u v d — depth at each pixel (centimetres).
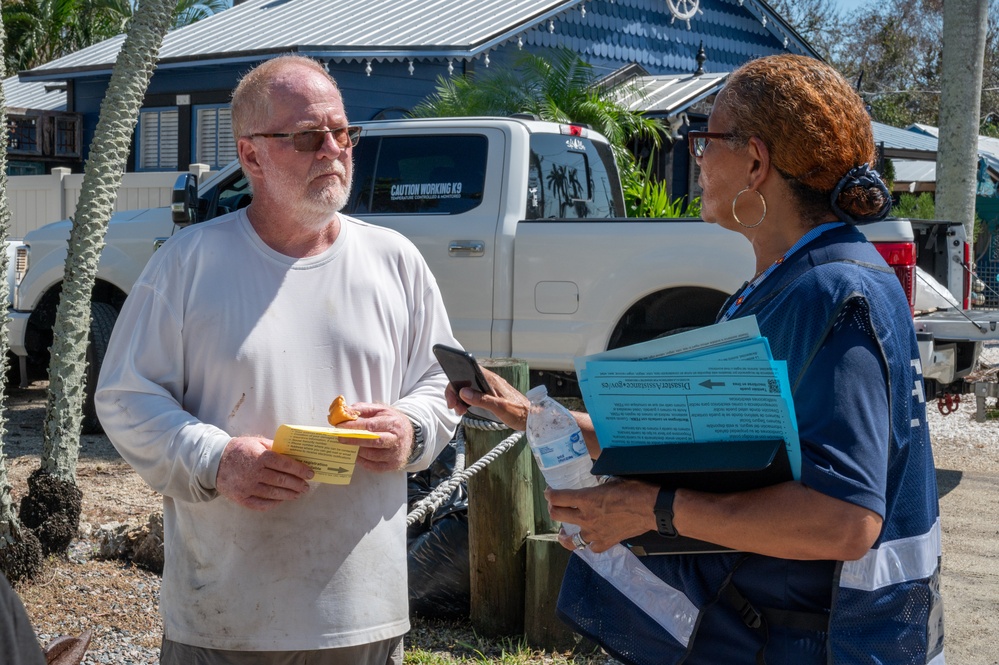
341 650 234
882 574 183
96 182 488
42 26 2573
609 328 675
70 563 485
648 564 204
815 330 181
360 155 753
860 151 194
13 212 1312
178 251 237
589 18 1616
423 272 259
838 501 173
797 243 195
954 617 462
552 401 212
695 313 679
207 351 232
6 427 823
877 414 177
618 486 195
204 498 223
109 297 877
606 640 210
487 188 715
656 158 1593
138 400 229
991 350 1281
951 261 746
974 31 1105
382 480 242
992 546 564
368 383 240
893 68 4191
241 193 782
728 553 194
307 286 238
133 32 496
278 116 232
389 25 1479
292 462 217
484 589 423
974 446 818
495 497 416
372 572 238
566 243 682
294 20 1616
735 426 181
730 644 196
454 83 1248
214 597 230
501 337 700
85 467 683
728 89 202
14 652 132
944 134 1128
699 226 653
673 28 1762
